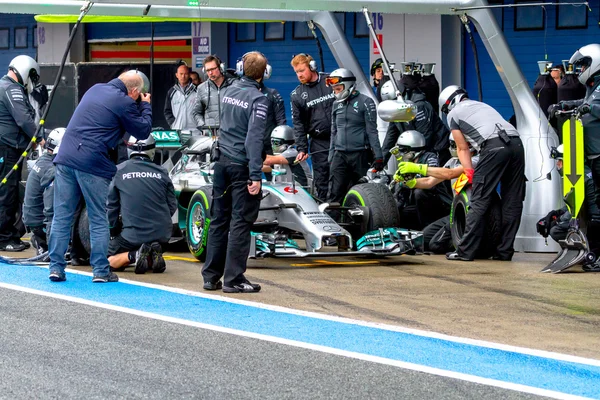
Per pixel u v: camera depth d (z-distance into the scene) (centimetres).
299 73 4369
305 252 3428
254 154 2878
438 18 5419
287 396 1888
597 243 3544
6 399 1852
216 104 4388
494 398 1895
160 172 3425
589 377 2050
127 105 3167
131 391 1909
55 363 2111
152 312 2656
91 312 2648
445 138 4403
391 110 3719
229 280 2961
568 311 2725
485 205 3688
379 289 3058
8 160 4019
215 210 2992
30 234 4694
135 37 7056
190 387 1941
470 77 5450
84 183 3125
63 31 7250
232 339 2345
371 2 3897
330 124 4403
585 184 3516
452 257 3766
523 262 3700
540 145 3994
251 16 4522
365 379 2012
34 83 4112
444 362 2155
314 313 2656
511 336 2412
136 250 3391
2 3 4238
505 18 5331
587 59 3416
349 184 4288
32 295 2900
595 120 3431
